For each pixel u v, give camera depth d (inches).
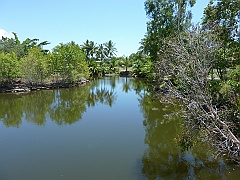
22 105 902.4
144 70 1648.6
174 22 911.0
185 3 909.2
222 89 322.7
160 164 370.9
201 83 280.1
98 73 2434.8
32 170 362.6
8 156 417.1
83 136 521.7
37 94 1184.2
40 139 505.4
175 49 330.0
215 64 342.3
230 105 330.3
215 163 360.8
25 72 1327.5
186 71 292.0
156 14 973.2
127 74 2527.1
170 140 480.1
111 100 1013.8
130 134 530.6
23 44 1942.7
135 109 805.9
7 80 1299.2
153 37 960.9
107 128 583.2
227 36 336.8
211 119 280.2
